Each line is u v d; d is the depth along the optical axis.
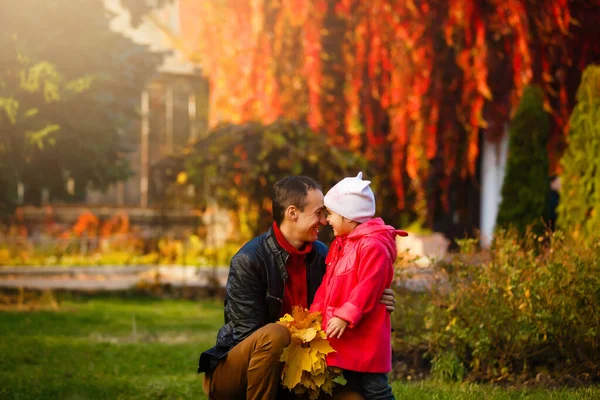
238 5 17.09
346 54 16.09
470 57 15.04
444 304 5.98
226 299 4.03
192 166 13.23
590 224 7.49
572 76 15.05
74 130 12.58
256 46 16.59
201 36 18.45
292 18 16.00
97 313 11.11
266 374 3.68
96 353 7.50
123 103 13.88
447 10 15.30
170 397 5.42
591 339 5.47
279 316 3.96
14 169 12.02
